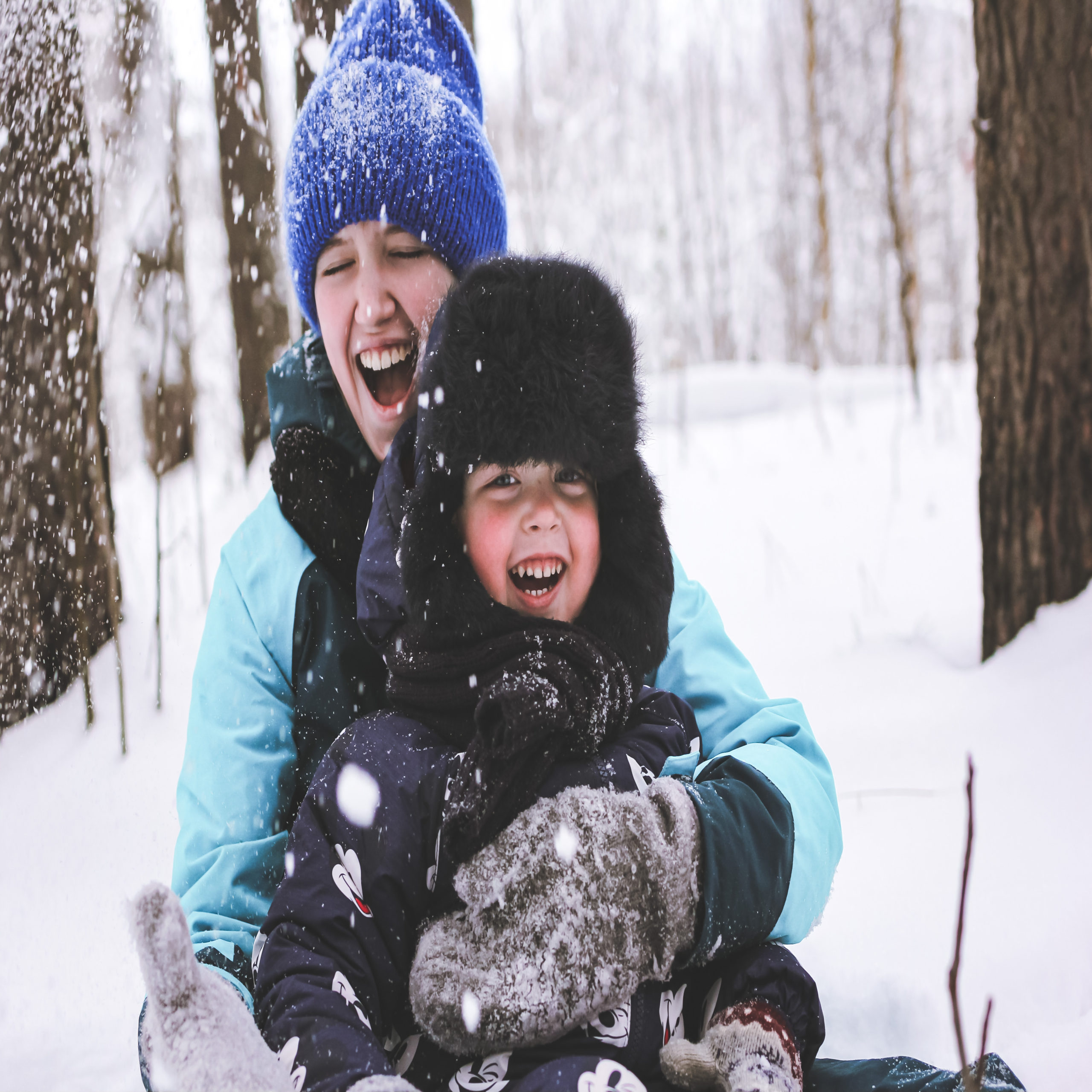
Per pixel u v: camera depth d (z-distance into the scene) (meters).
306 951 1.24
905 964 1.85
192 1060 1.04
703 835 1.25
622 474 1.48
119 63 2.92
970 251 13.18
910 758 2.73
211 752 1.59
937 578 4.22
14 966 1.88
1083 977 1.75
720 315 14.27
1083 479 3.15
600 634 1.49
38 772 2.70
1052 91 3.11
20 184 2.95
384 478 1.56
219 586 1.71
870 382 9.48
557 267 1.44
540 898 1.20
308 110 1.76
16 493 3.02
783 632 3.95
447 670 1.36
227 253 4.71
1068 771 2.49
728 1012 1.26
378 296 1.71
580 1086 1.08
